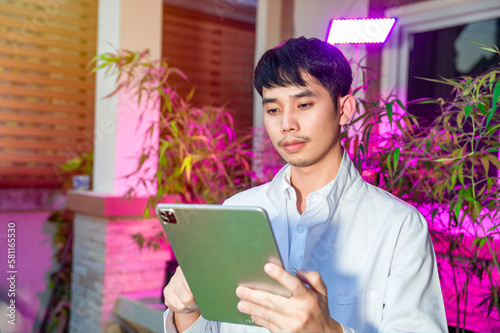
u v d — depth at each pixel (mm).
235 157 2770
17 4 3949
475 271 1711
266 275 753
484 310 1770
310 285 767
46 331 3711
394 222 994
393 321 898
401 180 1757
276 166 2643
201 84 4617
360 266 995
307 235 1025
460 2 2639
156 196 2596
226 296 831
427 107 2764
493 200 1567
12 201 3996
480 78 1558
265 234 722
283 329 741
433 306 930
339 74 981
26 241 3979
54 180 4176
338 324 786
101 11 3227
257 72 1007
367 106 1810
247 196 1163
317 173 1049
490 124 1623
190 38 4559
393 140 1845
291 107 979
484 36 2602
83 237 3309
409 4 2848
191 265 819
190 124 2773
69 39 4156
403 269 951
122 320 3064
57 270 4035
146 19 3123
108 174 3180
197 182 2984
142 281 3154
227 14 4727
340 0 3043
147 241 3152
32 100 4070
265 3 3490
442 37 2766
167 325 1021
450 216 1587
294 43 985
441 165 1745
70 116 4188
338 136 1044
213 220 750
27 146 4047
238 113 4816
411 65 2871
